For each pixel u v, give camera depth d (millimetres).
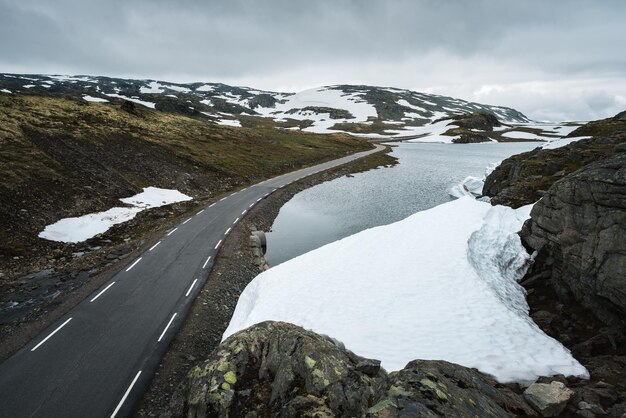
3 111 65562
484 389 9047
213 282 26984
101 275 27828
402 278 19172
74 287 26375
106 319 21828
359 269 21344
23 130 57656
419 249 22547
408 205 54188
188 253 32250
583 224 15680
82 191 44344
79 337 20016
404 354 12555
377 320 15484
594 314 15031
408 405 7238
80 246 34062
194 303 23891
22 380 16609
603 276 14211
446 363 9766
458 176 78750
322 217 48438
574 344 13617
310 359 10719
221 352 12461
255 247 35000
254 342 12750
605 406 8820
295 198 58562
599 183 14695
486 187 47500
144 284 26344
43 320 21656
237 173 69125
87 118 77000
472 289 16906
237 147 90625
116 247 33875
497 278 18938
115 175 52125
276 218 47656
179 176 59406
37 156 49000
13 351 18750
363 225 44969
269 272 24359
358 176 79500
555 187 18219
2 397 15578
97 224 38562
